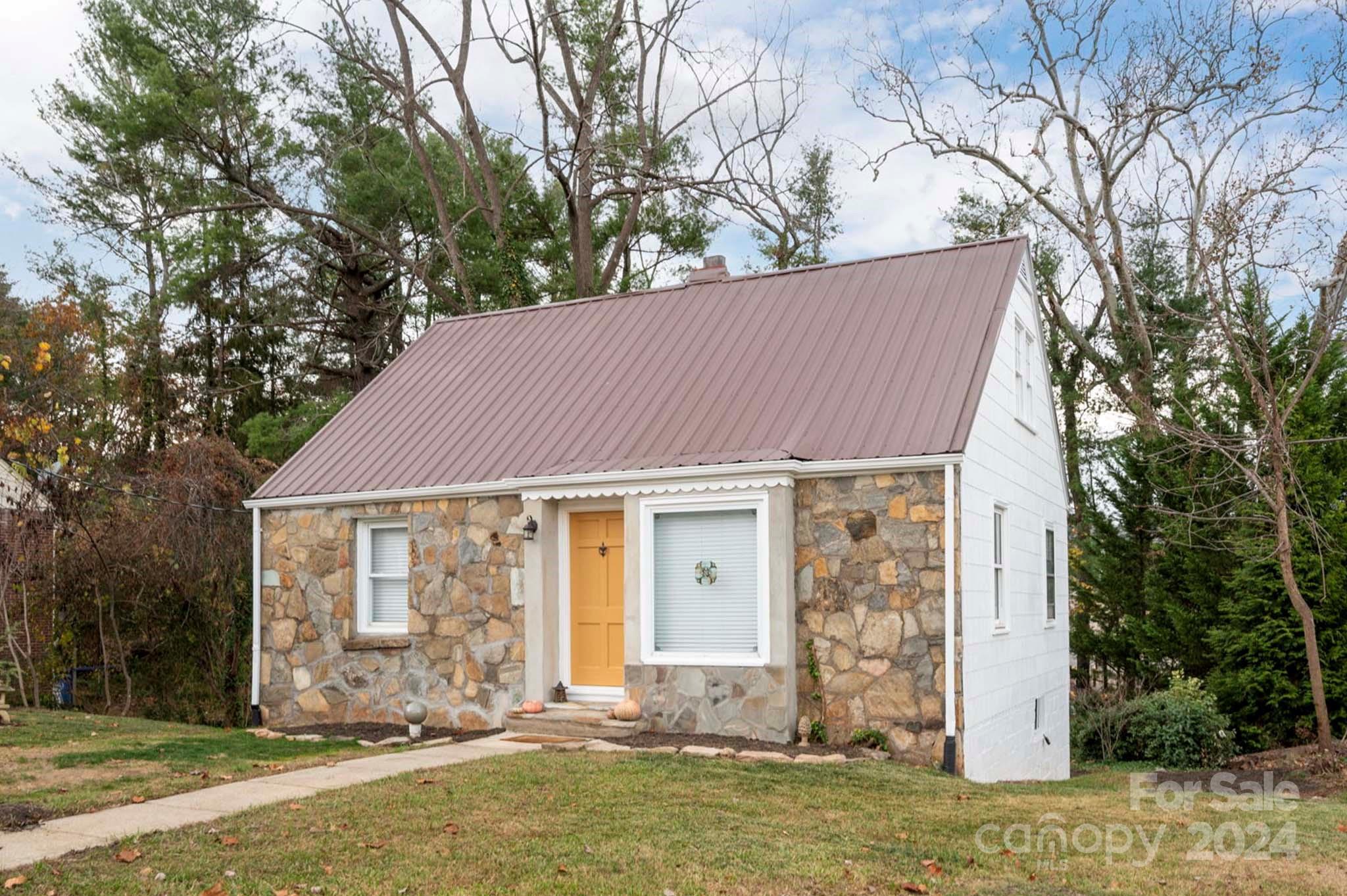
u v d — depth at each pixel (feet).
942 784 34.01
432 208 96.17
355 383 99.81
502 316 61.31
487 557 45.96
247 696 63.10
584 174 98.58
